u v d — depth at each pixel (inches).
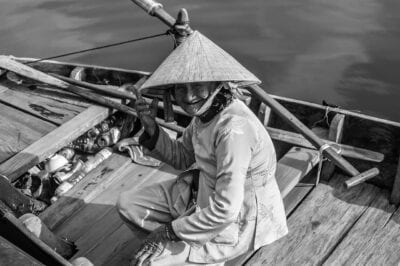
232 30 309.9
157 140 108.4
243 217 97.6
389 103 246.7
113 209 140.4
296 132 153.4
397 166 134.0
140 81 181.8
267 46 293.1
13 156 156.5
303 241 126.0
